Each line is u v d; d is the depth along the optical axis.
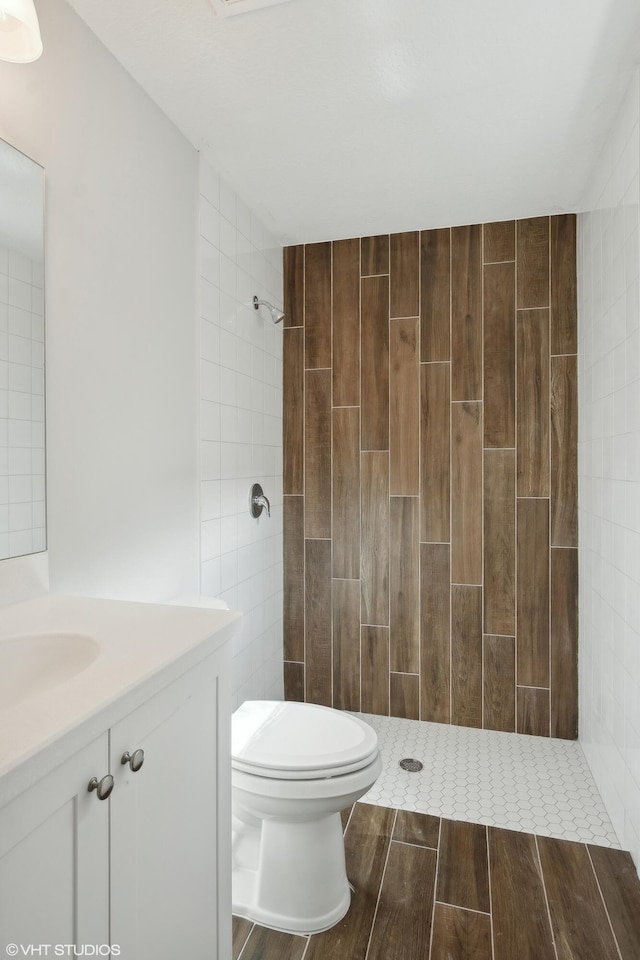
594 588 2.23
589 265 2.27
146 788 0.84
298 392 2.86
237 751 1.48
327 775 1.41
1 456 1.16
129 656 0.88
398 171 2.17
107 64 1.52
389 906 1.54
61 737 0.64
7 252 1.17
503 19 1.42
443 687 2.69
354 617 2.81
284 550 2.88
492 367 2.62
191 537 1.97
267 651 2.68
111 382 1.54
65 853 0.67
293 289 2.86
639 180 1.60
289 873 1.48
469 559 2.65
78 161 1.41
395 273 2.73
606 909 1.53
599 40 1.49
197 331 2.01
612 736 1.94
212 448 2.12
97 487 1.48
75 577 1.40
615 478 1.89
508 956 1.39
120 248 1.58
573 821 1.93
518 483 2.59
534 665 2.58
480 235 2.62
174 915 0.92
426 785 2.15
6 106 1.19
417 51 1.54
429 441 2.70
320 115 1.82
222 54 1.54
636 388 1.64
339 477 2.82
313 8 1.38
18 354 1.20
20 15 0.96
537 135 1.94
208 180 2.10
